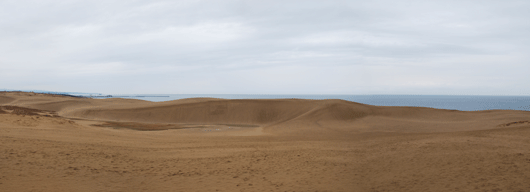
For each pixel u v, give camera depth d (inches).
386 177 406.9
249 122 2250.2
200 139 916.6
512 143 610.2
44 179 359.6
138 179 397.1
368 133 1266.0
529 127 906.7
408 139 786.2
